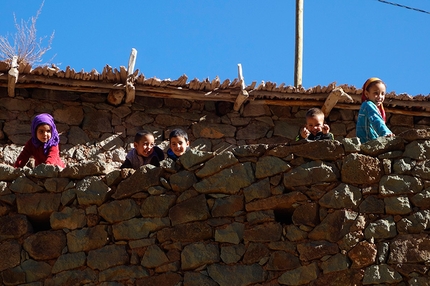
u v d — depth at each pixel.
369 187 7.36
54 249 7.79
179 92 10.81
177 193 7.75
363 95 8.45
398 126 11.27
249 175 7.63
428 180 7.31
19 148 10.38
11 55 10.62
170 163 7.84
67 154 10.48
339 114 11.22
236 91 10.92
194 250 7.53
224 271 7.42
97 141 10.65
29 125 10.53
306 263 7.26
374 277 7.06
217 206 7.62
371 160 7.41
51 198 7.96
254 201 7.56
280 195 7.50
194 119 11.01
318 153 7.53
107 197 7.87
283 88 10.88
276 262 7.34
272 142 11.07
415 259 7.07
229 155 7.72
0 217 7.96
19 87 10.52
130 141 10.75
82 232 7.79
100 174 7.97
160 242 7.64
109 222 7.79
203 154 7.78
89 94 10.84
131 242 7.68
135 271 7.58
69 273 7.67
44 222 8.07
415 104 11.05
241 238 7.50
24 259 7.80
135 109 10.89
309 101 11.06
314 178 7.46
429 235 7.14
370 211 7.29
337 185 7.42
